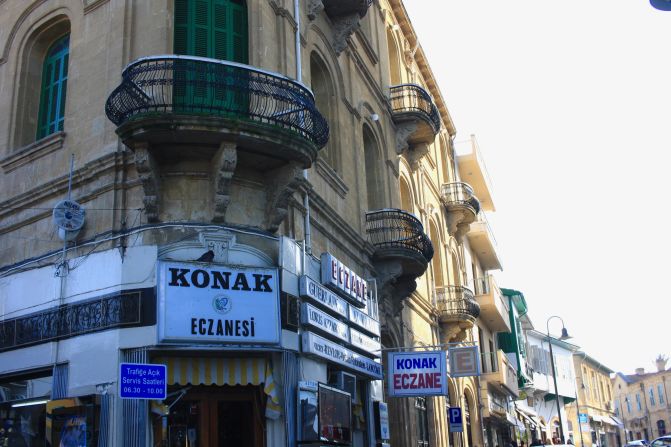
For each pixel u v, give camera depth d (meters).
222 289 11.94
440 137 34.03
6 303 13.38
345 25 18.62
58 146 13.77
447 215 32.03
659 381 93.44
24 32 15.45
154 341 11.32
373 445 16.66
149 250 11.80
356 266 18.02
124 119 12.03
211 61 12.30
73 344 11.98
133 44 13.45
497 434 40.12
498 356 35.06
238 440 12.34
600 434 74.38
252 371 12.25
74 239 12.77
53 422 11.49
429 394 17.45
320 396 12.94
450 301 27.59
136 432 10.94
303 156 12.81
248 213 12.96
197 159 12.52
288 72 15.04
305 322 13.12
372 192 21.03
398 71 26.03
